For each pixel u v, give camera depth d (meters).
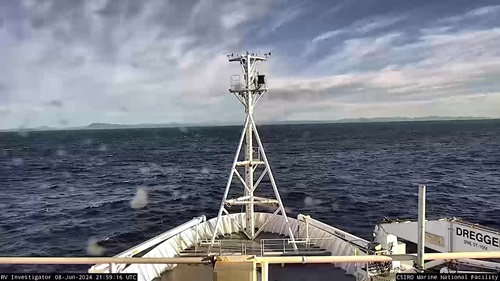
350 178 66.38
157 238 17.84
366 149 120.62
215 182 67.00
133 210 46.62
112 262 6.90
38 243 34.91
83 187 63.84
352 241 17.31
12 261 6.73
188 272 16.61
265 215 21.86
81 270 27.28
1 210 47.69
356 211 43.00
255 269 7.02
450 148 116.62
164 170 83.81
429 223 20.27
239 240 19.77
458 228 18.88
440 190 53.34
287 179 66.56
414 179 63.66
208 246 18.88
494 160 85.94
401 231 20.11
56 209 47.94
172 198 53.53
